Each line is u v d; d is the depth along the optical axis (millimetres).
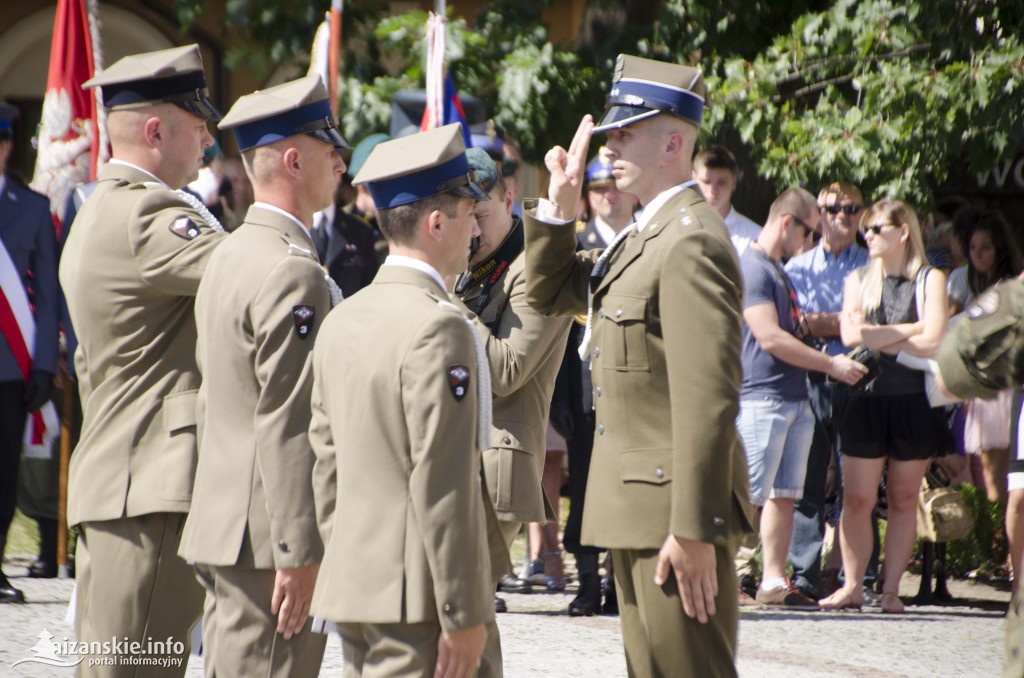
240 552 10781
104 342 12070
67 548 22312
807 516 21016
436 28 23578
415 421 9141
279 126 11148
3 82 44031
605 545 10648
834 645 17891
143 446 11945
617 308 10570
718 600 10398
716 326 10023
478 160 12969
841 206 22031
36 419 21531
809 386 21422
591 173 19969
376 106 30453
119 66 12656
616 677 15930
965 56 24891
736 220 21703
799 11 28312
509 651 17203
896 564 20500
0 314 19719
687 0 28734
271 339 10578
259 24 33125
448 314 9312
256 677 10836
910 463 20312
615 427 10703
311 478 10633
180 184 12820
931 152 24141
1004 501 23938
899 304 19938
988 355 8680
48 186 23016
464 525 9164
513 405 12766
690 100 10766
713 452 9945
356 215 23312
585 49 32500
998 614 20391
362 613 9273
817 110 25094
